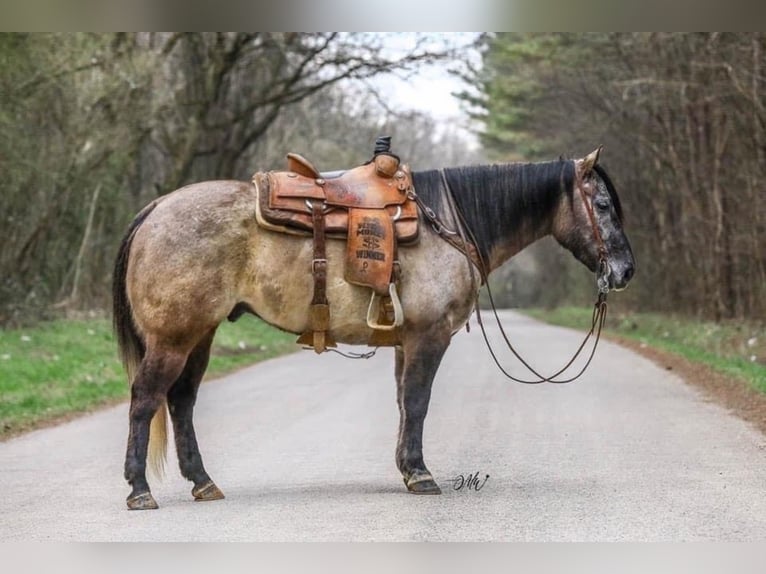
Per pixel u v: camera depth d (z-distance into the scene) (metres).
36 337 19.17
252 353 23.67
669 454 9.74
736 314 26.22
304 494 8.04
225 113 27.17
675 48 24.38
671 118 26.89
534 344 28.20
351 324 7.86
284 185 7.76
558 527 6.89
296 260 7.70
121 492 8.24
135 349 7.89
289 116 33.78
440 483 8.41
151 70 23.45
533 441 10.63
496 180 8.42
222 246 7.61
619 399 14.36
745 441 10.52
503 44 30.33
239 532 6.81
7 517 7.30
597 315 8.51
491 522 7.04
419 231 7.99
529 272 82.00
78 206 23.70
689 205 27.30
